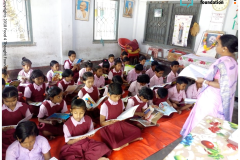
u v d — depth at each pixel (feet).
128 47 22.13
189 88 12.07
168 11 21.56
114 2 22.56
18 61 17.16
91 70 13.47
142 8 24.23
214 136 4.69
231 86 6.48
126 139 7.89
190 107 12.53
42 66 18.84
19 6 16.16
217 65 6.59
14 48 16.61
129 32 25.29
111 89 7.89
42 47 18.37
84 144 6.83
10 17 15.92
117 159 7.30
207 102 7.23
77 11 19.71
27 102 9.82
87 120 7.22
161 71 12.82
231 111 7.05
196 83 11.74
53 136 8.38
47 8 17.60
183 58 17.75
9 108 7.47
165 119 10.82
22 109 7.73
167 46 22.36
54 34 18.80
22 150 5.51
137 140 8.63
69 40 19.63
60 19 18.47
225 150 4.13
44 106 8.16
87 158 6.61
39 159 5.86
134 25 25.31
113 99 8.09
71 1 18.57
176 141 8.78
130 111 7.29
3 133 7.07
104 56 23.94
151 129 9.68
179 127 9.98
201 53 18.30
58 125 8.46
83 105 6.50
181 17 20.10
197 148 4.17
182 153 3.97
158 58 22.31
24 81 11.98
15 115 7.58
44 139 5.81
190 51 20.04
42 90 10.31
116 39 24.49
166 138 8.96
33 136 5.19
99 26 22.36
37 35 17.72
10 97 6.89
